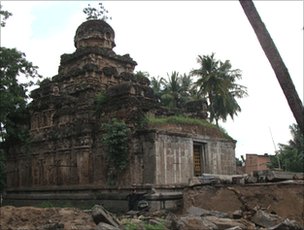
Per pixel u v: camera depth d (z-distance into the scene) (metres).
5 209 12.33
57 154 27.38
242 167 48.91
